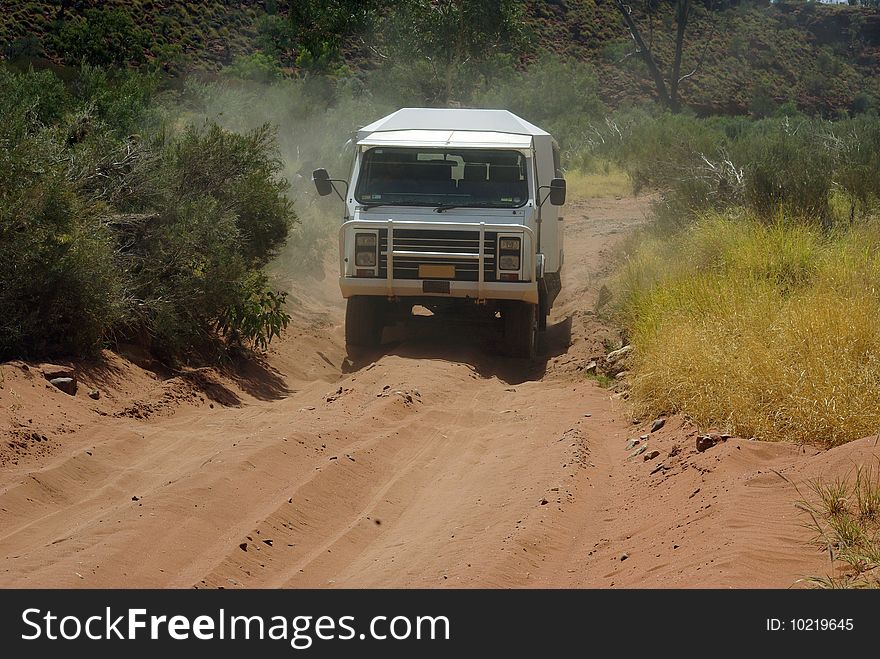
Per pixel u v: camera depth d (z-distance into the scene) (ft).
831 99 384.47
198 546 25.14
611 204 111.24
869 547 21.35
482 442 36.99
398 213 54.29
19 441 31.96
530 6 371.97
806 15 439.63
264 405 43.83
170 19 280.72
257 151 61.31
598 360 50.85
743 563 21.53
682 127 147.54
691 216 67.56
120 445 33.73
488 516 27.84
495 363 54.29
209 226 49.57
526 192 54.75
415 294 53.78
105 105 65.46
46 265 40.19
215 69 270.87
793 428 31.53
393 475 32.48
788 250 49.24
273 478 30.45
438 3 209.36
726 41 391.65
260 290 51.83
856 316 36.55
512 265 53.01
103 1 276.21
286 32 246.06
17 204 40.01
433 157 55.67
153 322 45.73
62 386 37.78
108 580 22.70
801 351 35.53
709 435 31.48
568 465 31.86
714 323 40.70
